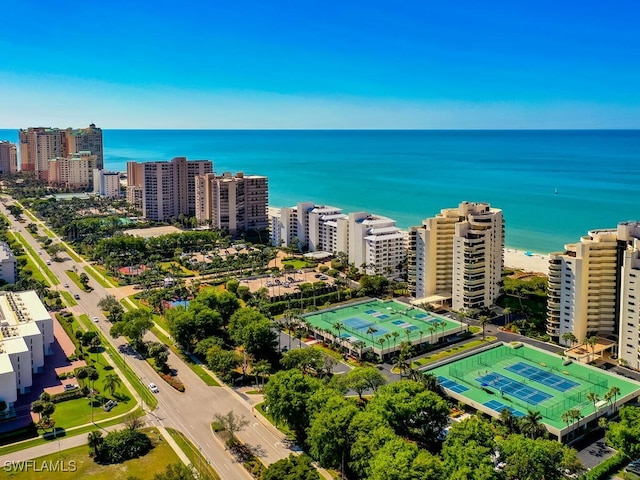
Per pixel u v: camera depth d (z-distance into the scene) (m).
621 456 177.50
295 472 155.75
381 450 157.88
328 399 186.88
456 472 151.00
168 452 186.38
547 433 183.62
